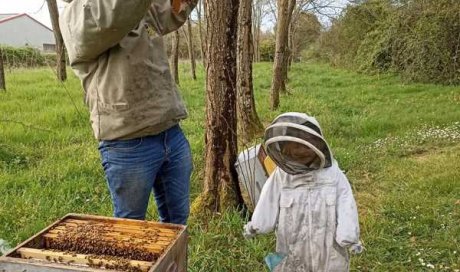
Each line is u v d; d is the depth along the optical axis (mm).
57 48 14602
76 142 7387
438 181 5336
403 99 12711
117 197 2387
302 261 2572
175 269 1566
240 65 7383
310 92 15117
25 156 6363
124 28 1886
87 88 2275
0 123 8008
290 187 2549
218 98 4184
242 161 4074
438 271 3525
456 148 6945
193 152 6520
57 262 1474
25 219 4172
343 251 2527
